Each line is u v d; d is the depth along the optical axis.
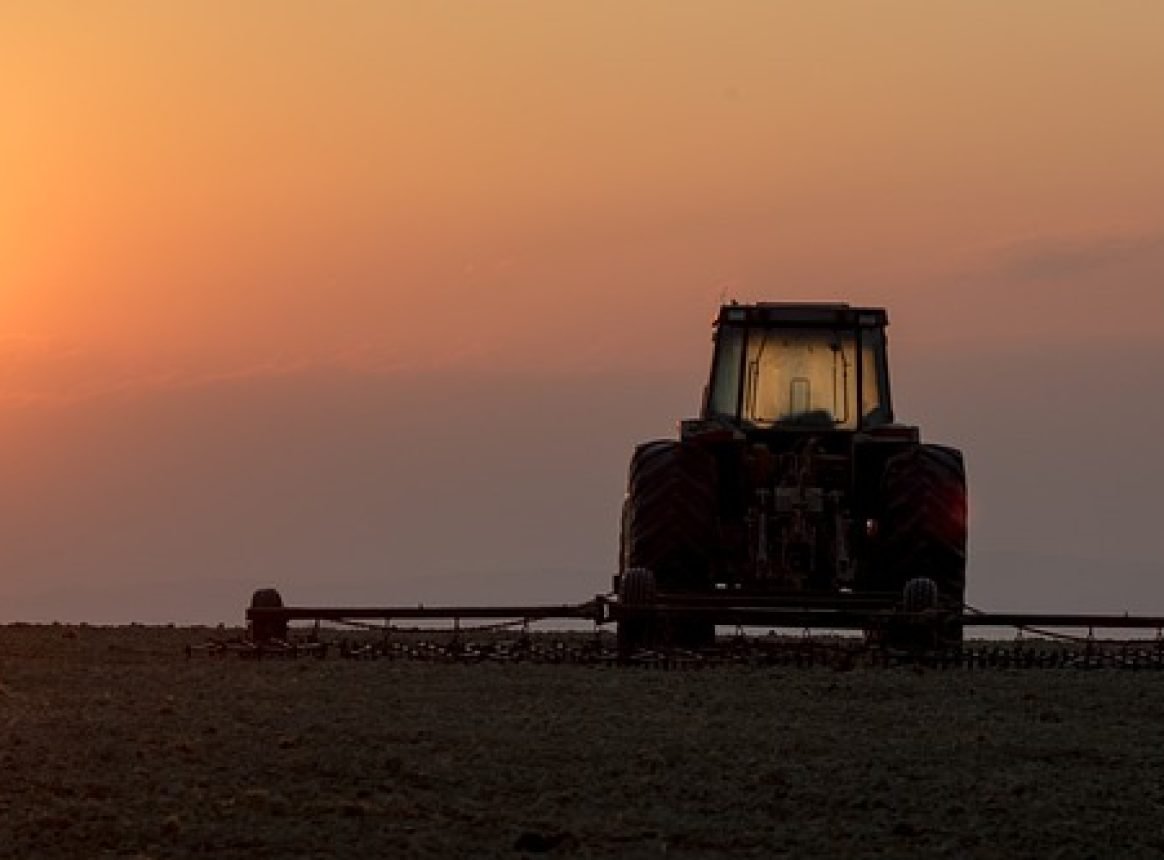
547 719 30.36
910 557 43.88
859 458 44.69
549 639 47.28
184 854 21.83
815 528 43.88
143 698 32.28
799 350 46.75
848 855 22.31
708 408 46.69
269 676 35.97
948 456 44.88
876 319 46.69
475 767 26.38
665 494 43.81
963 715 31.80
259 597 42.12
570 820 23.64
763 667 39.00
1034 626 44.22
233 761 26.36
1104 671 39.06
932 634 40.16
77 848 21.97
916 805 24.66
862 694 34.22
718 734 29.17
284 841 22.38
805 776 26.20
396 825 23.22
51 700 31.94
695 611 40.00
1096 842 23.05
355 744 27.72
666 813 24.08
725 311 46.81
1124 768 27.33
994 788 25.66
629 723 30.11
